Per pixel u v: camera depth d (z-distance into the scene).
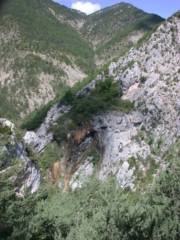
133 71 63.50
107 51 195.38
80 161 56.75
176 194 15.19
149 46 65.19
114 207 14.22
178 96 60.00
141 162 50.09
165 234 12.39
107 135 55.88
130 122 57.88
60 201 22.98
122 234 12.45
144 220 12.95
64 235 17.92
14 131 30.23
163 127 57.78
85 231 13.84
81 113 58.78
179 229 12.32
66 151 56.62
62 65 170.25
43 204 19.98
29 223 16.64
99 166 54.53
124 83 63.00
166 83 61.38
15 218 16.47
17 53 161.62
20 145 30.81
